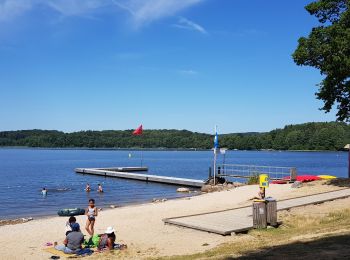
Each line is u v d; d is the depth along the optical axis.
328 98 28.84
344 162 123.81
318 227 15.99
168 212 24.23
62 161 133.62
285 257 10.77
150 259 13.09
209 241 15.41
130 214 24.02
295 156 181.00
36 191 45.53
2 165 106.31
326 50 26.30
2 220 25.86
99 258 13.74
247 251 12.49
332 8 28.14
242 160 141.12
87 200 37.59
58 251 14.85
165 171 87.44
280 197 26.11
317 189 28.61
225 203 26.92
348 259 9.80
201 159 157.88
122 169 79.19
